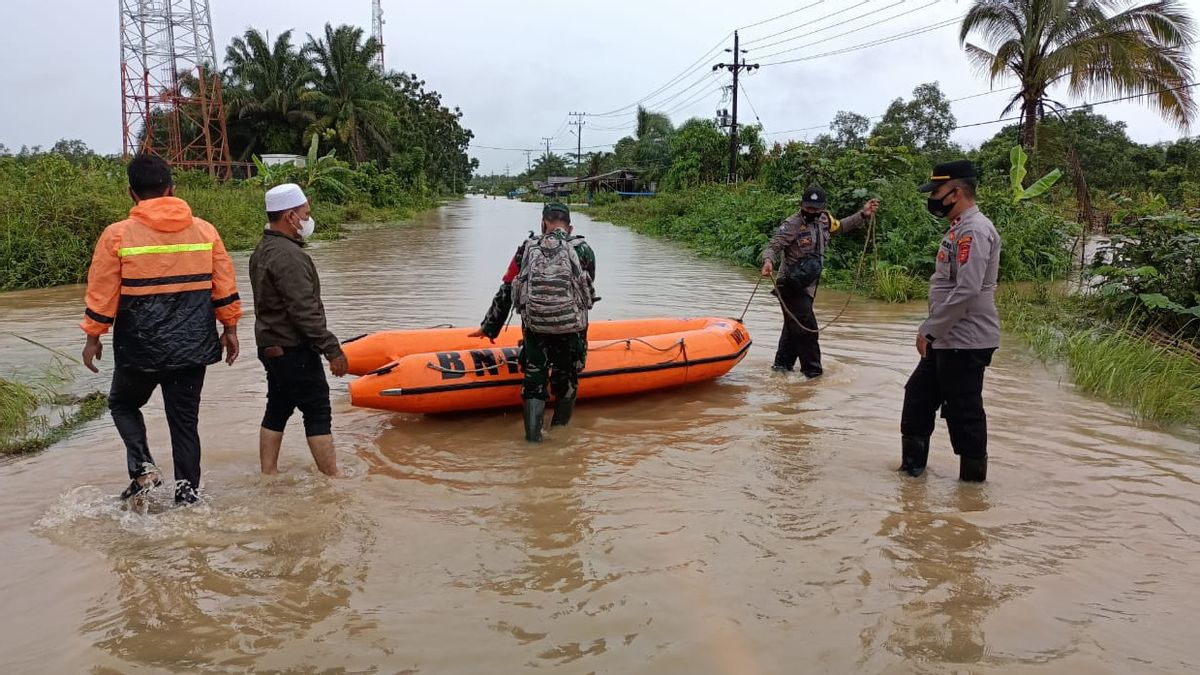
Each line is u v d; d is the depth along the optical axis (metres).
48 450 4.55
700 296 10.96
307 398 4.04
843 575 3.14
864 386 6.09
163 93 39.72
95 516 3.64
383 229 27.06
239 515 3.65
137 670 2.53
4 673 2.51
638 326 6.52
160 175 3.65
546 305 4.54
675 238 23.72
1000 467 4.37
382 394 4.91
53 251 12.02
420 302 10.00
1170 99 18.80
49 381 6.02
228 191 24.52
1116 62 18.75
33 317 8.97
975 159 27.41
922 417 4.17
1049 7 19.44
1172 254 7.98
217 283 3.82
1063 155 21.08
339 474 4.18
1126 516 3.73
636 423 5.14
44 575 3.11
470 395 5.11
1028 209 13.95
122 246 3.52
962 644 2.68
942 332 4.00
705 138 37.03
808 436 4.89
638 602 2.94
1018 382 6.27
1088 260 14.66
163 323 3.60
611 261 16.41
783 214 15.62
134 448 3.76
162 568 3.17
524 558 3.28
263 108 43.84
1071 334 7.57
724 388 6.03
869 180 14.06
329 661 2.58
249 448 4.56
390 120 47.50
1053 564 3.25
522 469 4.30
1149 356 6.29
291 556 3.27
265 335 3.94
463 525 3.58
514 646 2.66
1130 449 4.68
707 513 3.73
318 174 31.86
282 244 3.93
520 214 42.75
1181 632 2.76
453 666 2.55
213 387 5.82
